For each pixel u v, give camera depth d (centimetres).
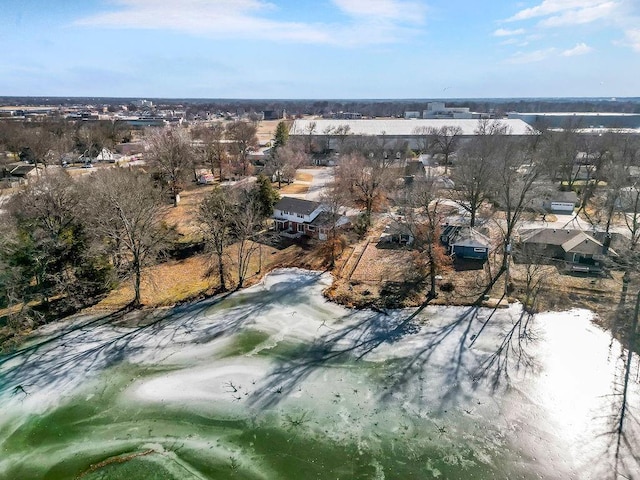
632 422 2539
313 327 3566
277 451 2416
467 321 3581
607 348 3197
